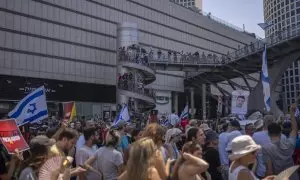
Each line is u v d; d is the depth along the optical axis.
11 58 59.28
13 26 60.06
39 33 64.06
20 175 5.94
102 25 76.12
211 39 108.25
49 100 64.44
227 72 72.25
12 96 58.59
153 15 89.38
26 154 6.75
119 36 67.19
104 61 75.88
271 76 58.16
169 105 92.38
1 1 58.59
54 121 27.77
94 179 7.75
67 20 69.19
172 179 5.15
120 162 7.79
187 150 5.97
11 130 7.00
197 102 99.56
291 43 50.41
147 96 61.97
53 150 6.00
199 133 8.09
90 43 73.38
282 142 7.65
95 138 8.73
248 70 68.94
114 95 77.31
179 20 97.38
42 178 5.21
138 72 63.00
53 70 65.81
